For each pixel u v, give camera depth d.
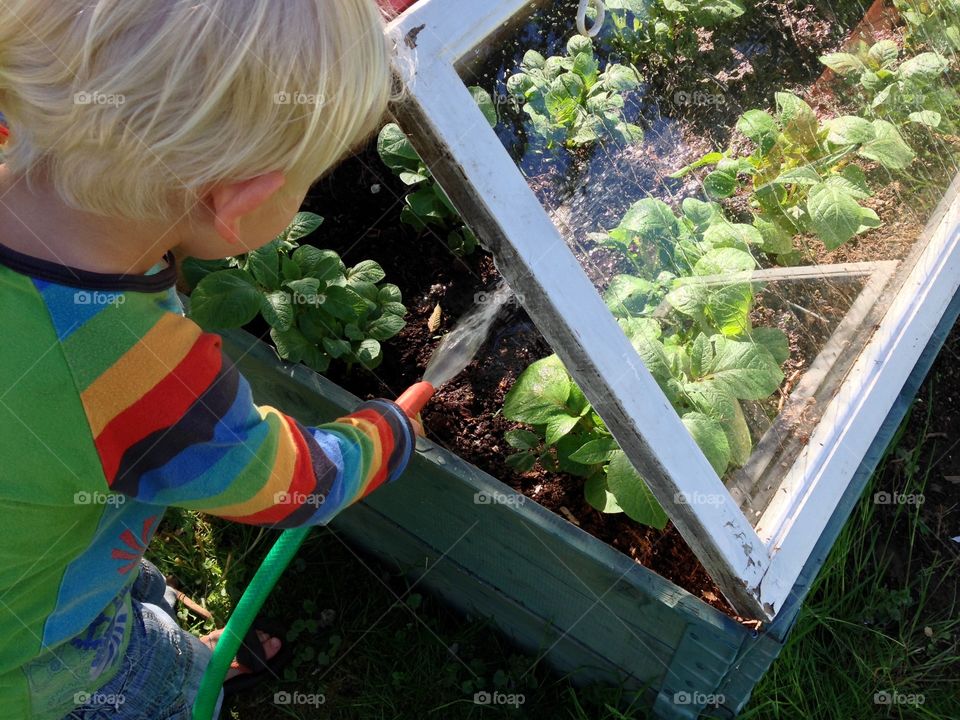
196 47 0.72
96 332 0.87
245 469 0.97
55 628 1.17
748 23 1.55
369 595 2.10
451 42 1.03
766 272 1.43
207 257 1.01
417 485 1.56
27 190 0.87
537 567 1.54
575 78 1.30
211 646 1.92
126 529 1.18
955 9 1.81
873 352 1.52
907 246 1.65
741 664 1.39
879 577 2.14
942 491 2.35
